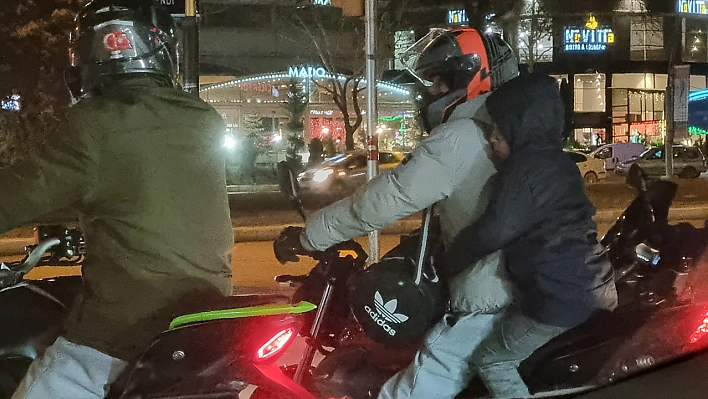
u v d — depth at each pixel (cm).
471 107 323
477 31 339
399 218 319
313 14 3294
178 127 281
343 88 3148
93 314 276
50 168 264
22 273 310
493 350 316
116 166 271
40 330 314
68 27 2242
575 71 4331
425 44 342
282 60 3556
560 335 311
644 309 339
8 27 2245
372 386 343
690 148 3281
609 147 3394
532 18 3559
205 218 284
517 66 348
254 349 257
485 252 307
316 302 358
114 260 274
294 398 259
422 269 329
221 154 296
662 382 330
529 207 299
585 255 302
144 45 285
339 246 355
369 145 846
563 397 321
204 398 262
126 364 277
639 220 437
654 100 4391
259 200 2172
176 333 260
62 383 274
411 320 328
